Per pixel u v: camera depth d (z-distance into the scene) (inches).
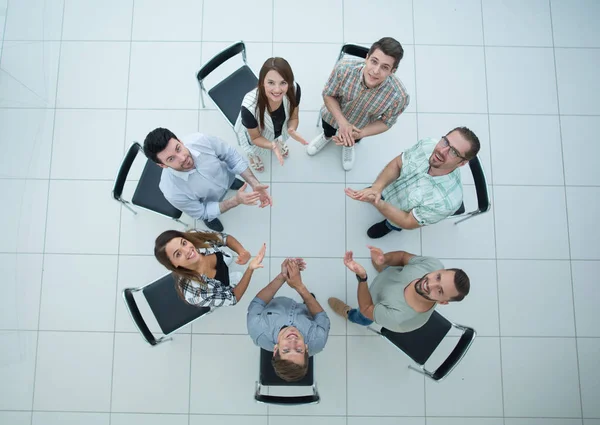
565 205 124.4
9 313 115.2
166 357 115.4
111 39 127.2
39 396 112.8
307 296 96.0
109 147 123.3
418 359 98.7
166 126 124.6
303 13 129.5
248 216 121.2
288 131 95.5
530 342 118.6
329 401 115.3
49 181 121.2
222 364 115.5
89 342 115.3
